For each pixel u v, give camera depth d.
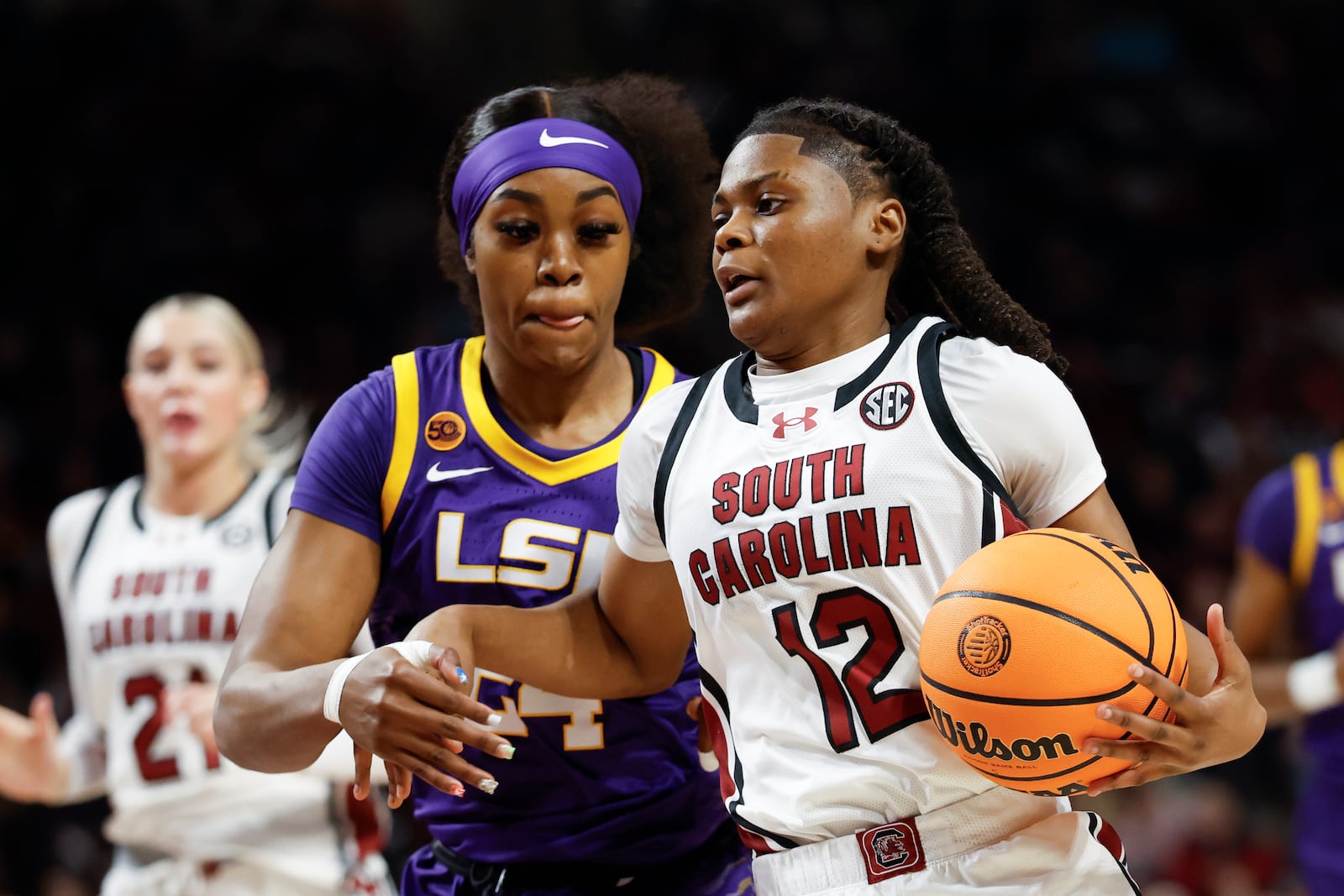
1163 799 18.50
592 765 7.79
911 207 6.61
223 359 11.77
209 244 29.86
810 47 33.84
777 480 6.17
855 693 6.03
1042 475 6.07
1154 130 35.12
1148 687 5.31
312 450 7.65
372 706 6.05
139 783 10.98
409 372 7.91
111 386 27.95
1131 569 5.62
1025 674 5.41
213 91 30.91
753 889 8.01
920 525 5.96
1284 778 19.11
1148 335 31.36
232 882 10.81
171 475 11.62
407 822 16.20
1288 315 31.09
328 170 31.20
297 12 32.03
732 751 6.52
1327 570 12.88
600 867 7.85
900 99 34.00
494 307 7.50
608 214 7.46
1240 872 17.62
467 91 32.97
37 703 11.16
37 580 23.44
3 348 28.25
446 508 7.68
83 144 30.38
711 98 32.44
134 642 11.18
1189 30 36.66
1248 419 27.45
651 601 7.12
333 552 7.46
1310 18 37.06
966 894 5.93
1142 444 26.61
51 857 19.28
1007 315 6.68
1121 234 33.62
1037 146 34.44
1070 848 6.07
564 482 7.72
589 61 33.69
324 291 30.08
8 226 29.81
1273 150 35.25
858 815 6.09
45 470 26.36
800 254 6.23
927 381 6.08
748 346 6.75
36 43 30.73
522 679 7.21
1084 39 36.09
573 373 7.77
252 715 6.65
